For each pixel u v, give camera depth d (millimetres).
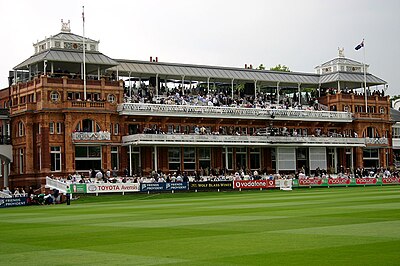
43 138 73312
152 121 81000
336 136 94438
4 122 79312
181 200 53031
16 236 23141
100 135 75188
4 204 52594
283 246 17391
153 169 80250
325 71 103625
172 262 15180
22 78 87000
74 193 62688
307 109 95875
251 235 20406
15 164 77625
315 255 15508
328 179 79375
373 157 100438
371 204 36500
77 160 74625
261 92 101188
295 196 52969
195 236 20719
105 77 79688
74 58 76938
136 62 84875
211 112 83625
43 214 38031
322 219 26078
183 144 78938
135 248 18109
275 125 90688
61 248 18781
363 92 106062
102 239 20828
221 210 35188
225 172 83188
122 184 65500
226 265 14453
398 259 14523
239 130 87750
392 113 112250
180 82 93000
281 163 88875
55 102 74125
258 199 49125
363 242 17625
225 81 93812
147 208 40938
